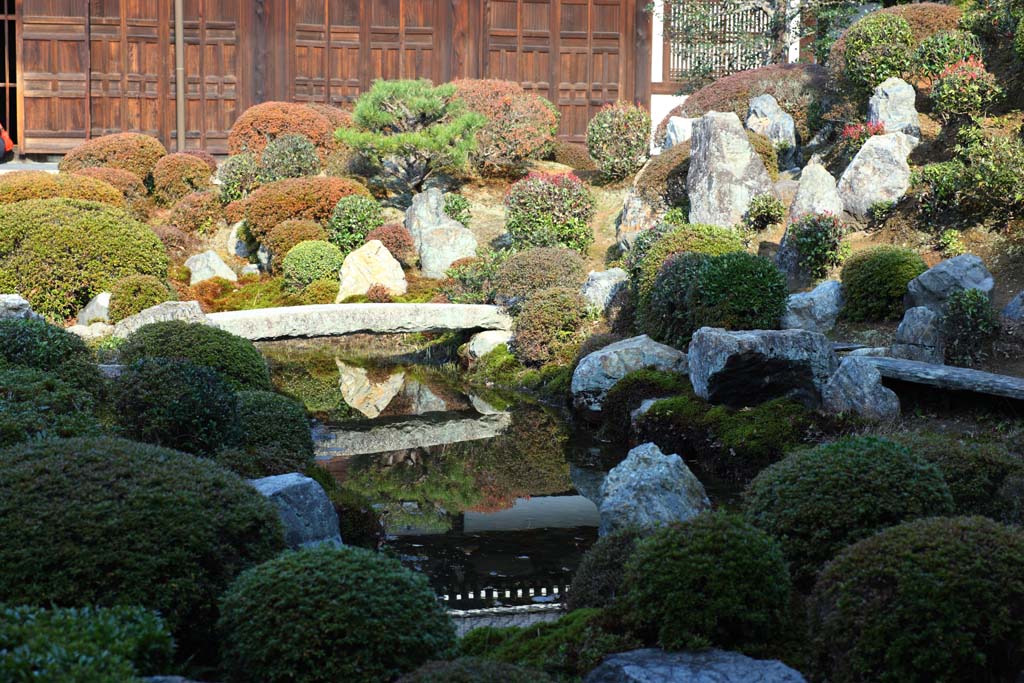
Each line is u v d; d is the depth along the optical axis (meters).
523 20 28.27
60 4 26.41
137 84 27.03
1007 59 19.34
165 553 5.99
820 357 12.52
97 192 20.52
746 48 26.14
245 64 27.41
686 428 12.55
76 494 6.14
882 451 7.22
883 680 5.55
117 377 9.94
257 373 11.97
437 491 11.43
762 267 14.26
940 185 16.42
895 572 5.70
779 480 7.30
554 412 15.27
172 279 20.06
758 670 5.65
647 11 27.73
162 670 5.52
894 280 14.32
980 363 12.98
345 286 19.45
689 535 6.30
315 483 8.26
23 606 5.30
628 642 6.21
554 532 10.05
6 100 27.75
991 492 8.38
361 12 27.77
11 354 9.46
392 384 17.17
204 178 23.94
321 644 5.43
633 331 16.50
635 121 24.27
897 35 20.09
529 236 20.17
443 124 23.27
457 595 8.40
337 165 24.52
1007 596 5.55
